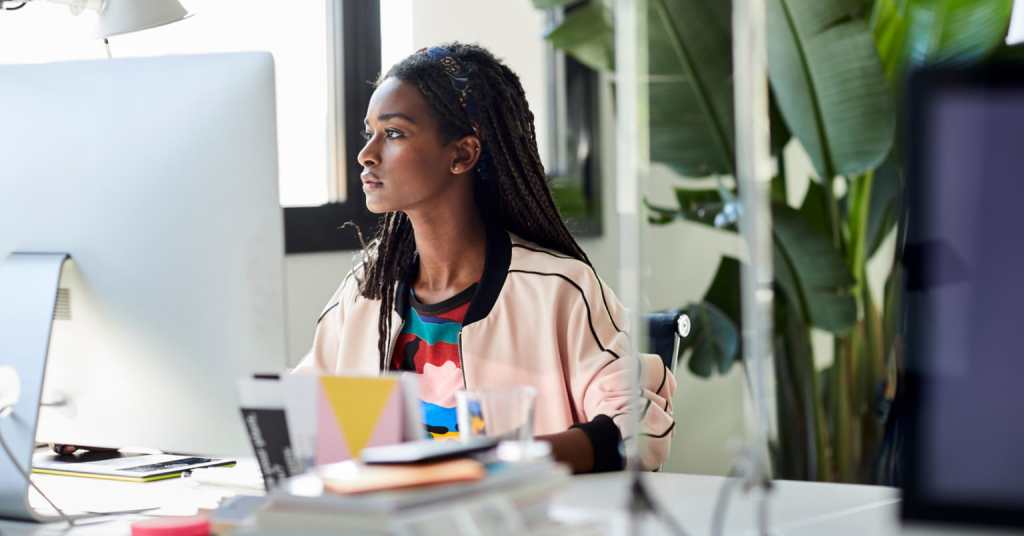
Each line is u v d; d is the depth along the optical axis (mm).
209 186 1425
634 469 1089
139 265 1454
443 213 1921
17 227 1517
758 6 1050
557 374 1825
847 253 3189
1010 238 822
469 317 1865
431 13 3576
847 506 1334
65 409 1528
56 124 1495
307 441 1228
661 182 3135
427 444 1106
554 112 4129
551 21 4051
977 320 833
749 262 1043
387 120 1896
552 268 1881
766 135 1055
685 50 3037
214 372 1436
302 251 3043
